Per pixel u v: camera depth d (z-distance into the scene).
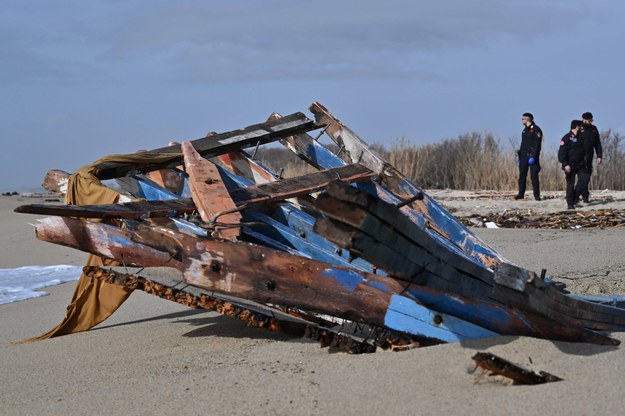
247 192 6.81
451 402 4.29
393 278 5.21
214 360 5.60
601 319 5.56
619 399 4.18
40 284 10.80
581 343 5.06
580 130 18.73
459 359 4.84
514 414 4.09
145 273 6.21
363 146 8.07
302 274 5.32
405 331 5.23
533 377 4.46
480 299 5.26
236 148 8.05
